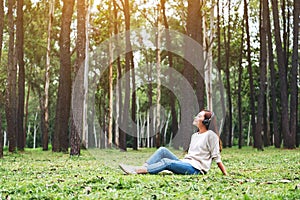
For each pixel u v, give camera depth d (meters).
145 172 8.75
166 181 7.20
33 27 35.19
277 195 5.65
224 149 29.12
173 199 5.53
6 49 39.06
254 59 39.69
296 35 25.64
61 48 24.84
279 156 16.84
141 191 6.18
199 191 6.12
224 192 6.10
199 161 8.73
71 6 24.48
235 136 56.53
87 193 6.19
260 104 26.27
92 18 34.22
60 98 24.48
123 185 6.79
